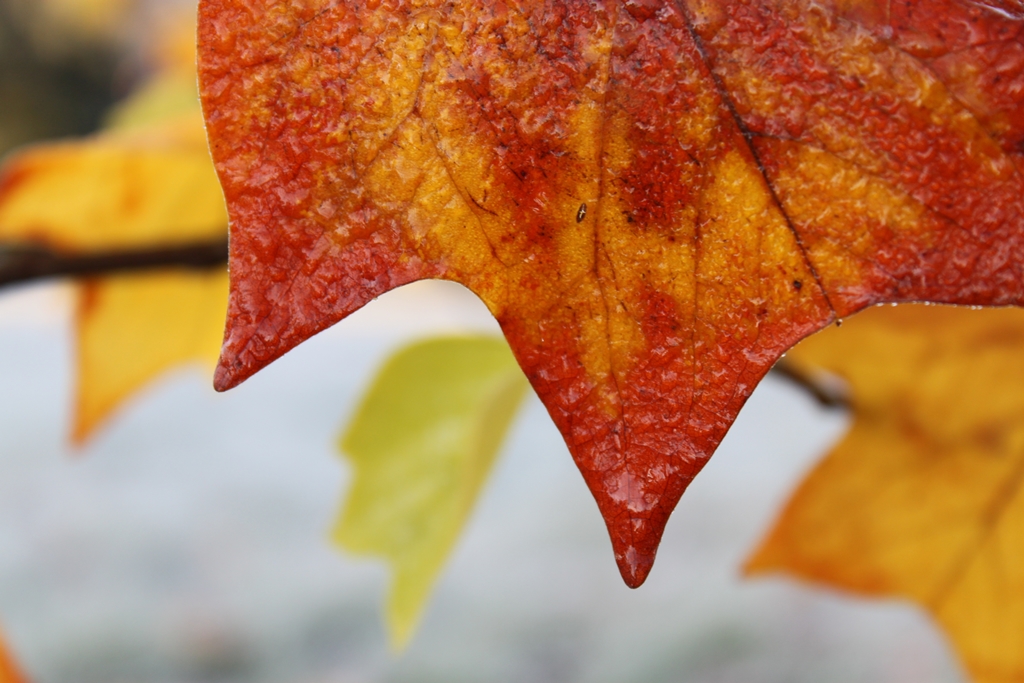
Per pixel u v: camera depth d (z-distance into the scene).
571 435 0.23
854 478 0.39
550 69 0.23
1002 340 0.35
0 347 5.35
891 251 0.23
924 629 1.85
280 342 0.23
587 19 0.24
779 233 0.23
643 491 0.23
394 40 0.23
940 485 0.38
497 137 0.23
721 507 2.86
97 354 0.53
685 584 2.51
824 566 0.40
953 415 0.37
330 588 2.83
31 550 2.99
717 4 0.23
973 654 0.40
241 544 3.05
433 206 0.23
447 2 0.23
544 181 0.23
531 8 0.24
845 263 0.23
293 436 3.96
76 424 0.53
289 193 0.23
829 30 0.23
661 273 0.23
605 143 0.23
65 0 2.20
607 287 0.23
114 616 2.62
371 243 0.23
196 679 2.46
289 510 3.25
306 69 0.23
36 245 0.46
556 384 0.23
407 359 0.39
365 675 2.44
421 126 0.23
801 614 2.22
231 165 0.23
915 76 0.23
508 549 2.94
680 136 0.23
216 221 0.47
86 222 0.46
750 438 3.28
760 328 0.23
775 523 0.40
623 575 0.23
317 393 4.52
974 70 0.23
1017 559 0.38
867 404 0.38
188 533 3.10
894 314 0.35
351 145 0.23
